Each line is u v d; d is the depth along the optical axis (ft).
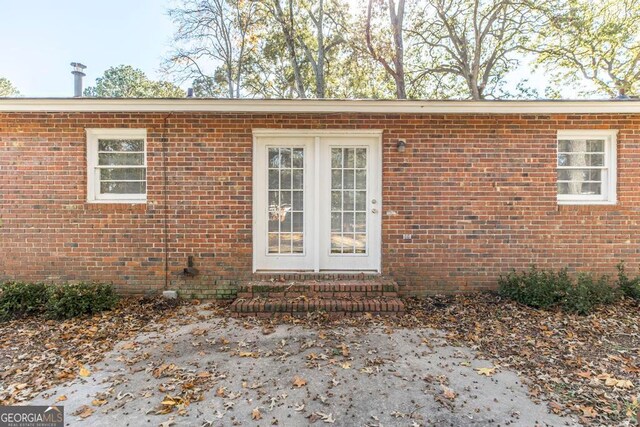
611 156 17.49
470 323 13.93
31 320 14.33
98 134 17.37
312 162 17.89
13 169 16.94
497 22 44.11
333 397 9.01
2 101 16.14
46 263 17.15
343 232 18.08
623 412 8.37
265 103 16.76
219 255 17.37
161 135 17.16
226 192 17.34
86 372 10.27
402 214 17.46
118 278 17.33
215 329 13.56
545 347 11.84
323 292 16.22
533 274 16.42
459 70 46.29
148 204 17.24
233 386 9.53
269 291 16.16
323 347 11.93
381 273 17.53
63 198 17.07
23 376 10.09
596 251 17.38
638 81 42.88
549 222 17.38
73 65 23.27
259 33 49.42
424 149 17.37
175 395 9.10
